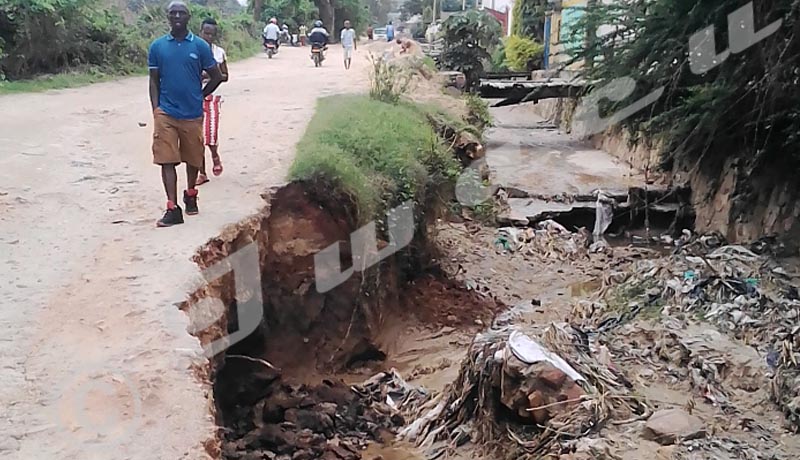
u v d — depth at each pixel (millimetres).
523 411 6359
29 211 7539
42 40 18719
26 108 13672
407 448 6930
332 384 8008
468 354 7180
